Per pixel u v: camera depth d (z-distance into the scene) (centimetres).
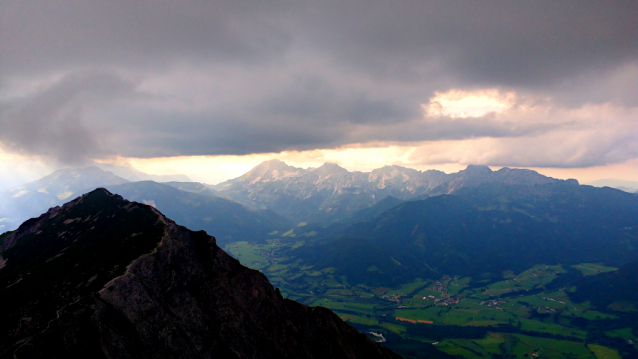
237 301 10206
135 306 7812
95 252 10688
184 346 7994
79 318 6881
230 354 8794
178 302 8856
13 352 6078
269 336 10106
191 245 10875
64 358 6297
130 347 7125
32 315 7250
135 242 10388
